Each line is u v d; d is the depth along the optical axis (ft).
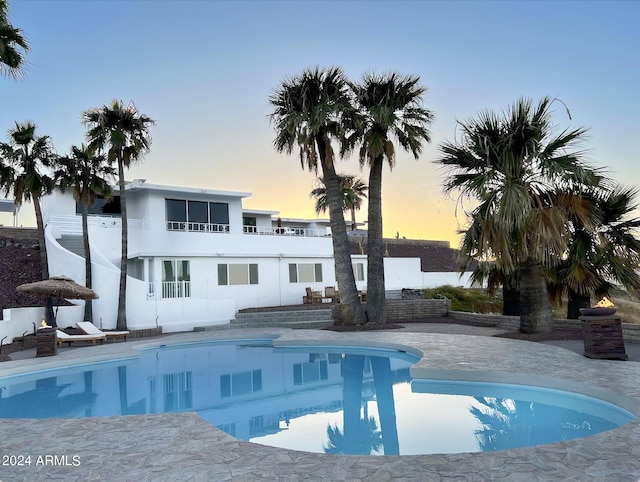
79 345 59.16
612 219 45.19
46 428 21.89
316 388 33.35
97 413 28.32
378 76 62.54
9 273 83.76
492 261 47.21
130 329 71.97
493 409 25.64
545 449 16.60
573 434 20.84
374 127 62.13
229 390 33.78
